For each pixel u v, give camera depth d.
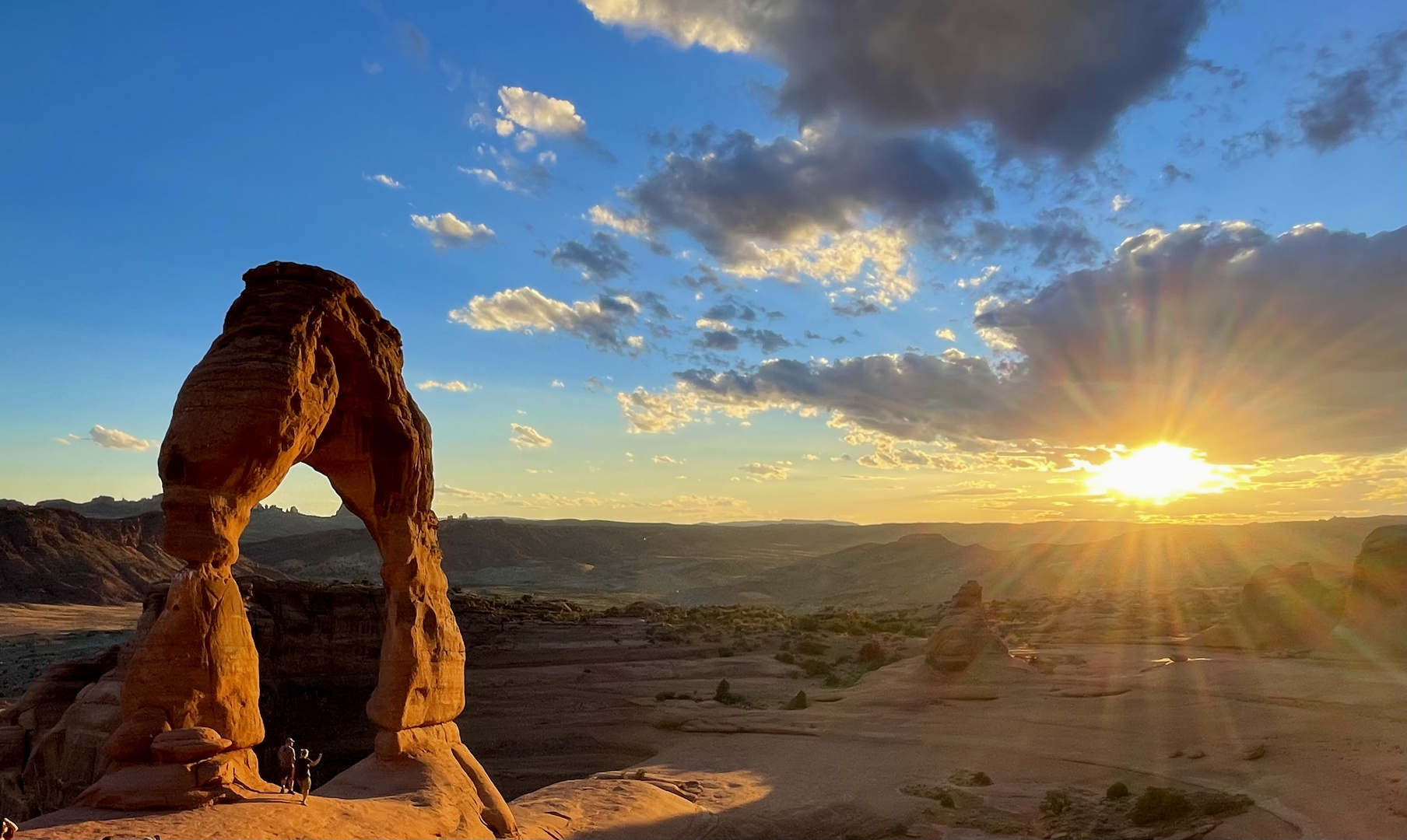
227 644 15.30
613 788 31.77
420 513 20.70
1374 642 48.00
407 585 20.14
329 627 47.03
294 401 16.22
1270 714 37.59
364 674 46.53
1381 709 34.22
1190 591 136.75
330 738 43.00
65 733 29.33
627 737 47.91
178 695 14.66
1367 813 23.62
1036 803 30.86
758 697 57.38
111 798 14.03
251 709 15.85
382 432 19.88
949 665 56.09
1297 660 48.56
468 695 56.31
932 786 34.06
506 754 45.44
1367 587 52.47
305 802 15.94
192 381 15.85
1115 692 47.75
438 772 19.75
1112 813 28.45
